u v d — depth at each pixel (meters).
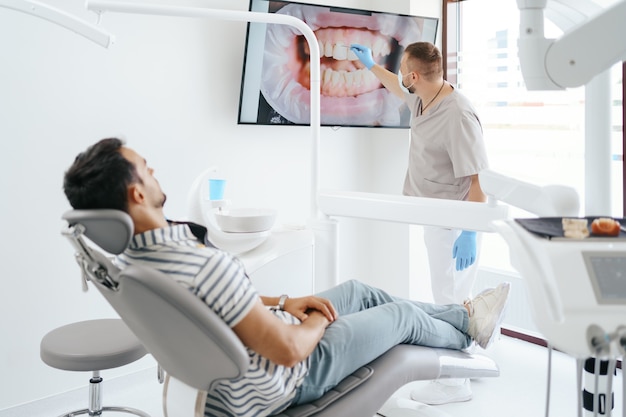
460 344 2.25
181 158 3.01
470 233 2.71
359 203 2.33
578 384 1.19
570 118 3.21
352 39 3.27
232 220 2.26
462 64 3.71
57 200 2.66
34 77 2.54
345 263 3.80
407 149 3.65
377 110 3.50
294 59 3.15
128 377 2.90
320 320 1.77
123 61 2.78
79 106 2.67
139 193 1.49
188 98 3.01
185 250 1.50
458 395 2.71
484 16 3.56
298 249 2.38
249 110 3.12
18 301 2.59
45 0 2.54
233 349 1.42
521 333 3.44
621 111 2.98
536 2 1.33
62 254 2.70
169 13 2.17
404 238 3.71
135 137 2.85
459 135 2.72
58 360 1.96
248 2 3.16
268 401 1.65
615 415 2.59
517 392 2.81
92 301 2.80
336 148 3.68
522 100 3.41
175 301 1.36
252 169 3.29
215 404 1.68
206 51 3.05
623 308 1.10
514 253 1.23
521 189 1.61
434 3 3.65
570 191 1.48
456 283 2.95
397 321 1.97
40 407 2.66
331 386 1.81
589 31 1.31
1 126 2.49
